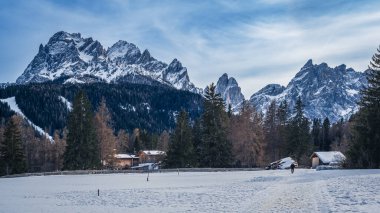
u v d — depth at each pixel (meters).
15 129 81.50
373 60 67.25
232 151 90.94
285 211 19.17
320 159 97.69
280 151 116.56
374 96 63.19
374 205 19.62
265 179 45.81
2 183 52.22
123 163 154.75
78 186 44.59
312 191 27.72
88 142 83.75
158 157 125.56
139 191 35.72
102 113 95.06
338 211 18.19
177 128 91.62
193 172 75.75
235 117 105.56
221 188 36.25
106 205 25.73
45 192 37.41
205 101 91.31
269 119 121.31
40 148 131.62
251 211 19.97
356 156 59.78
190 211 21.31
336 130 166.75
